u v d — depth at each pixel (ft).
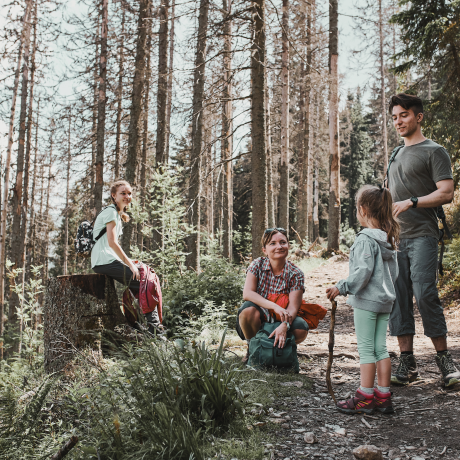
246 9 27.22
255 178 27.91
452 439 7.64
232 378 8.96
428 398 9.82
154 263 28.60
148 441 7.02
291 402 9.64
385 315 9.41
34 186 84.23
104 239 13.93
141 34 39.50
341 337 18.29
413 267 10.87
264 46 27.81
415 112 11.26
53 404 8.76
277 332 11.60
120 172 53.93
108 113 47.34
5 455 7.22
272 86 51.65
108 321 13.43
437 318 10.56
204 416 7.79
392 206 9.69
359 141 141.79
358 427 8.46
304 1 45.62
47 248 91.91
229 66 33.42
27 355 19.94
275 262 12.44
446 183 10.55
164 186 29.09
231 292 23.63
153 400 7.68
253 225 27.89
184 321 20.45
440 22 30.19
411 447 7.51
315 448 7.50
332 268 42.73
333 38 50.65
